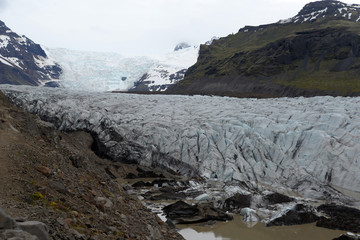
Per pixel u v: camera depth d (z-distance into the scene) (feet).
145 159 133.39
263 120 135.64
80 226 30.01
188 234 65.57
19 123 46.50
